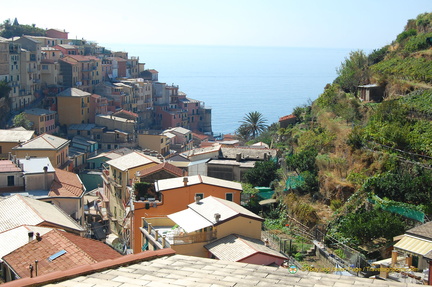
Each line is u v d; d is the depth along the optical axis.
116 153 120.00
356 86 79.00
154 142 135.62
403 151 52.47
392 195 47.69
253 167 67.50
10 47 136.88
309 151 61.69
